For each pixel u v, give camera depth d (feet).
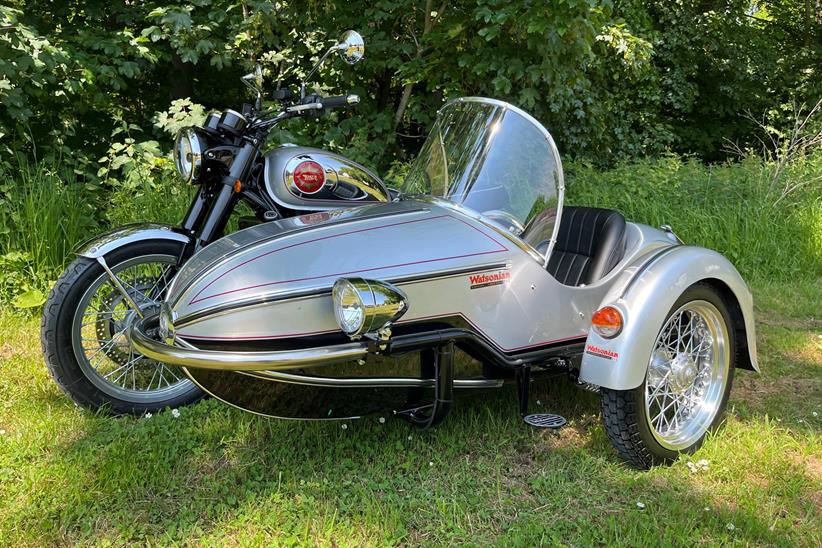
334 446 9.85
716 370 10.45
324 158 11.41
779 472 9.32
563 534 8.08
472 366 9.46
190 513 8.36
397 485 9.05
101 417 10.62
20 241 16.19
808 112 45.34
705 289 9.98
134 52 21.33
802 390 12.42
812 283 20.31
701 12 43.39
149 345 8.21
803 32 50.98
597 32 21.49
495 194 9.77
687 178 25.30
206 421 10.55
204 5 22.25
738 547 7.76
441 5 22.33
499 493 8.86
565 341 9.99
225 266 8.36
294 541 7.74
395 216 9.30
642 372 9.07
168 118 20.99
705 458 9.77
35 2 22.65
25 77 18.26
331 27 22.35
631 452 9.35
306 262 8.41
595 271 10.65
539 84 23.65
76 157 19.86
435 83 21.75
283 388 8.36
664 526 8.22
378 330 8.04
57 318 10.31
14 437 9.91
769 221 22.43
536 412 11.12
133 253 10.63
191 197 18.37
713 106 44.32
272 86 25.13
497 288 9.23
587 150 32.94
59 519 8.24
